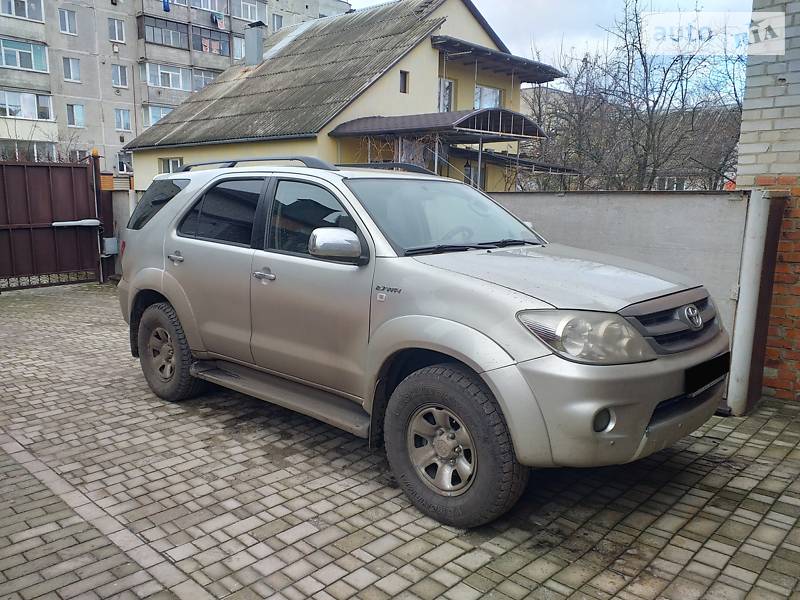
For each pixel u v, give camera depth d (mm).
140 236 5281
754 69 5352
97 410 5012
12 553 2986
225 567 2895
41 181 11008
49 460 4062
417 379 3299
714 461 4074
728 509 3447
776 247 5125
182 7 46844
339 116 15461
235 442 4383
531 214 6004
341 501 3539
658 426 2994
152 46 45625
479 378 3094
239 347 4422
